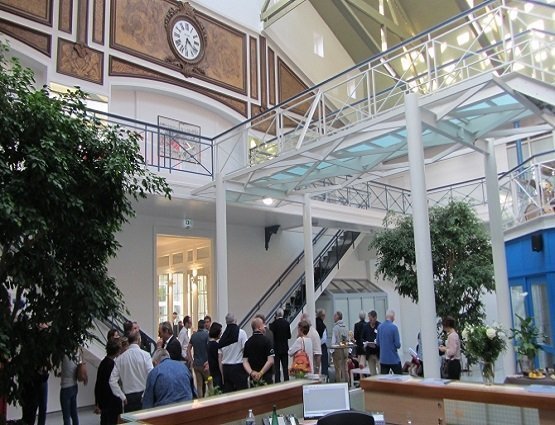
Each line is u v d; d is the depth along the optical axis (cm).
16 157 434
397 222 1170
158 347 679
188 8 1234
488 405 360
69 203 440
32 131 439
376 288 1608
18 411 777
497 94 617
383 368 786
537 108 641
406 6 1489
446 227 999
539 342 774
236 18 1346
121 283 1081
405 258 1065
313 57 1566
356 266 1625
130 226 1119
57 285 448
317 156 803
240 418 375
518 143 1402
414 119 627
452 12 1420
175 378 421
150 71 1141
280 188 1020
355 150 819
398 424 408
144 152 1116
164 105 1190
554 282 734
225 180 940
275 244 1416
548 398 330
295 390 421
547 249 749
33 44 959
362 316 997
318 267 1395
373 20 1527
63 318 455
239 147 1310
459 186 1509
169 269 1486
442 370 799
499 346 473
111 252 512
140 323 1097
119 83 1086
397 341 787
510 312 739
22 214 400
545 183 789
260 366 644
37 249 445
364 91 1667
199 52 1243
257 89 1371
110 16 1086
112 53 1078
